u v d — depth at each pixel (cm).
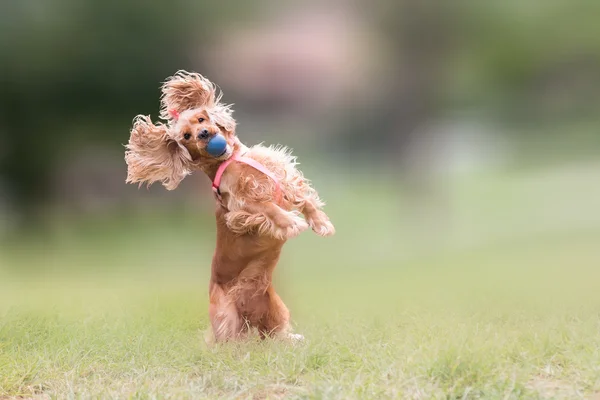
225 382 623
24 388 652
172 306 1021
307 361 661
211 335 771
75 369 688
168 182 770
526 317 834
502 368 604
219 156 732
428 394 560
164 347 757
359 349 709
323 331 805
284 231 715
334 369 645
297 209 765
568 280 1199
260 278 761
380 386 587
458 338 671
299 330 851
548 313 845
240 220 728
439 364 602
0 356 735
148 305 1045
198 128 732
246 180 725
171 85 766
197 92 761
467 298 1026
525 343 680
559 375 607
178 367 691
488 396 544
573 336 695
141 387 619
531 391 555
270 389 612
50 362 711
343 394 561
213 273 781
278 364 657
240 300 762
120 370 690
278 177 745
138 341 769
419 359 626
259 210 722
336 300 1127
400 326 836
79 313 1000
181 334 830
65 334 823
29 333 840
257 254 754
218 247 768
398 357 657
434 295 1109
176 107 765
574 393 557
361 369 630
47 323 889
